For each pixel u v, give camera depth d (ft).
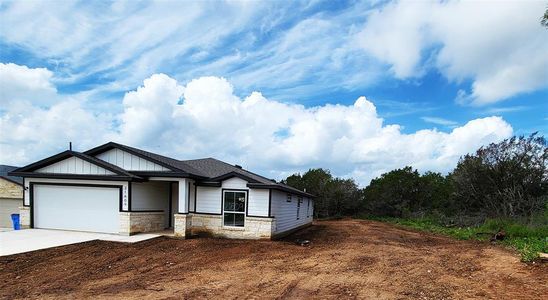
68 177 52.03
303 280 28.37
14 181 77.97
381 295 24.85
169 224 60.23
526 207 76.69
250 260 36.47
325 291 25.58
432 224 88.94
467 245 50.78
